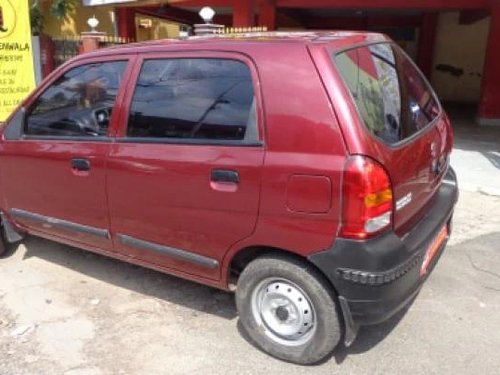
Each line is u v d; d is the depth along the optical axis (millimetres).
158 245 3551
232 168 3051
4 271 4492
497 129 11766
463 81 18203
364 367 3170
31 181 4133
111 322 3705
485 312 3711
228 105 3133
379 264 2768
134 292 4098
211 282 3443
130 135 3543
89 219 3875
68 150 3824
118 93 3611
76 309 3877
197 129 3248
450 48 18047
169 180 3320
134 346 3434
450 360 3215
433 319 3631
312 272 2990
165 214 3416
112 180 3605
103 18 14438
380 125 2953
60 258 4703
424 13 17547
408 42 19188
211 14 6172
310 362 3168
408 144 3104
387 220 2859
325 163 2777
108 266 4523
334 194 2762
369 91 3027
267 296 3219
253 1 11188
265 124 2961
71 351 3396
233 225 3135
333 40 3061
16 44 6777
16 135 4191
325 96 2811
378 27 18812
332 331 3021
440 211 3543
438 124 3754
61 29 13719
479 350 3305
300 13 16750
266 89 2975
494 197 6215
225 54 3174
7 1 6625
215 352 3357
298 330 3139
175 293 4066
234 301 3941
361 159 2719
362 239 2764
